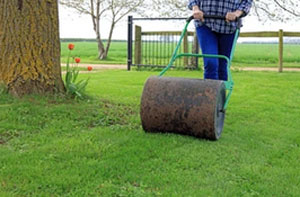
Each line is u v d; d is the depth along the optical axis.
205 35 3.35
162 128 2.95
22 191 1.90
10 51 3.64
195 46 9.41
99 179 2.08
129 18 9.98
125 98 4.61
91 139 2.81
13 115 3.22
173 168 2.29
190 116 2.81
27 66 3.66
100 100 4.14
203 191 1.96
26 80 3.67
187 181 2.09
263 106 4.44
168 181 2.09
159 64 10.44
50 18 3.73
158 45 11.17
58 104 3.63
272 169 2.32
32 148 2.58
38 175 2.09
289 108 4.36
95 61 13.95
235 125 3.49
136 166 2.29
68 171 2.16
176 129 2.91
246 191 2.00
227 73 3.30
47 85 3.76
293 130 3.34
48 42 3.73
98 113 3.54
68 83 3.96
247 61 14.39
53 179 2.04
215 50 3.35
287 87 6.12
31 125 3.10
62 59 14.65
